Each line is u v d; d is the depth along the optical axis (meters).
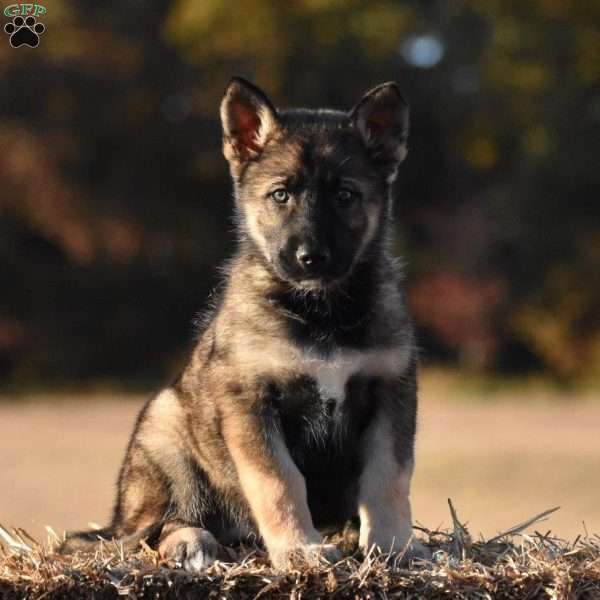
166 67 35.12
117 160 35.09
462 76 34.91
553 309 31.78
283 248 6.11
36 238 34.03
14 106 33.94
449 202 34.91
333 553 5.46
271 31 34.22
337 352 5.91
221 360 6.00
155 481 6.31
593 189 33.25
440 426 22.00
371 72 34.62
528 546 5.77
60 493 14.61
